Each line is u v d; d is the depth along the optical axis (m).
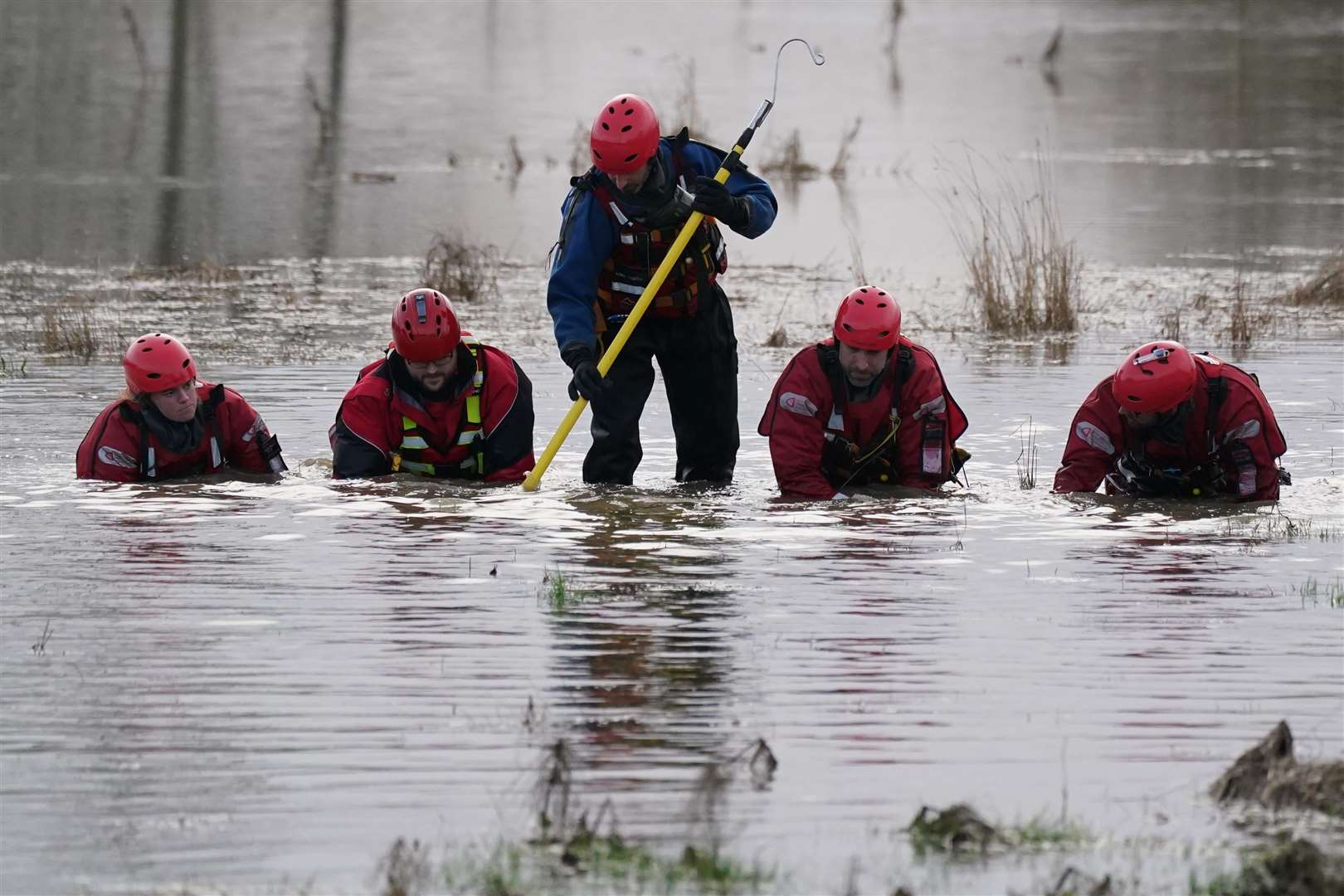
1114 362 48.25
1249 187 94.56
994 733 18.48
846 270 69.69
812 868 15.28
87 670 20.53
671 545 27.47
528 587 24.56
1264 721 18.86
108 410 32.88
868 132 121.00
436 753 17.88
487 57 167.38
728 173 32.25
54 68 150.88
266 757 17.80
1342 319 55.91
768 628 22.42
